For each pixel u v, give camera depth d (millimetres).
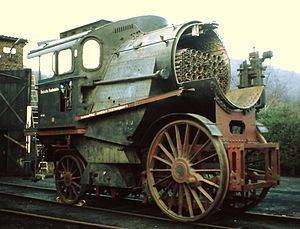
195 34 7008
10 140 16547
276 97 33000
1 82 16906
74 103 8211
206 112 6898
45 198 9727
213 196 7094
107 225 6469
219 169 6109
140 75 7266
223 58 7797
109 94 7789
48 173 16234
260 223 6699
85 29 9539
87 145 8109
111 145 7605
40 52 9500
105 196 9867
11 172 16375
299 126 14469
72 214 7457
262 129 7551
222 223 6715
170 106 7145
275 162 7000
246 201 7512
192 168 6410
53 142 9062
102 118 7754
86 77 8211
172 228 6164
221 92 6410
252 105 7129
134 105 6879
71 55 8555
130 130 7152
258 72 7617
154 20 8547
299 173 14859
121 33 8422
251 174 7305
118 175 7441
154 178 7113
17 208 8141
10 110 16703
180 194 6512
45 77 9453
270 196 10008
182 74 6926
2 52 24062
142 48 7598
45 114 9055
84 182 8016
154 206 8461
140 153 7617
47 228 6199
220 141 6137
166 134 6773
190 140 7621
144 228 6195
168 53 6977
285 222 6668
